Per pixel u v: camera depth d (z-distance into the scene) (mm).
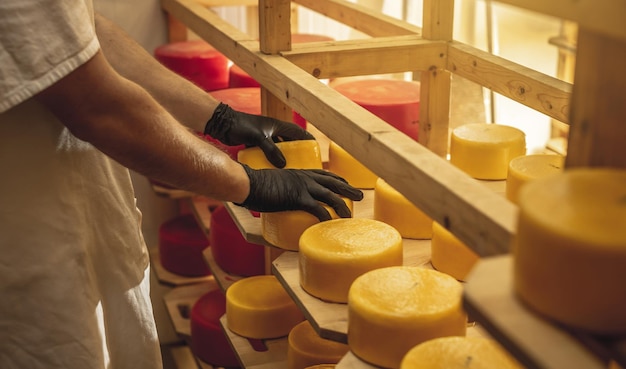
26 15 1000
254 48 1534
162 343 2842
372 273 1054
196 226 2482
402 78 2346
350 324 1008
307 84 1267
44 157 1203
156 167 1155
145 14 2518
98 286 1355
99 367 1314
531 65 2498
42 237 1218
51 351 1265
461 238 831
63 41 1026
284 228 1259
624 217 602
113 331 1401
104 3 2471
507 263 709
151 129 1130
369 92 1775
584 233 582
